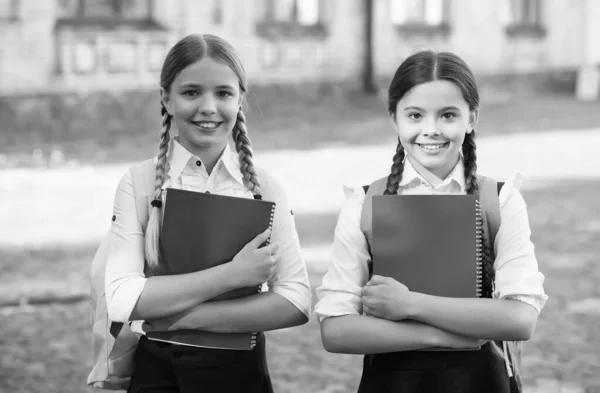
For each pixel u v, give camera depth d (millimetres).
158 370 2650
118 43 20969
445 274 2449
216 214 2498
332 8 24922
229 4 23188
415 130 2535
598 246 9234
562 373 5258
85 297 7348
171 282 2480
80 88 20500
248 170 2693
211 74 2555
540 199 12312
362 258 2613
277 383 5102
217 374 2617
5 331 6309
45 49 20078
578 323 6391
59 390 5055
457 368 2531
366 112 23953
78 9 20828
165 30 21672
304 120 22500
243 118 2727
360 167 15336
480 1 27922
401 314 2422
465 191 2623
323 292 2607
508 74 28641
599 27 29609
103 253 2793
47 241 9750
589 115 24203
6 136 19047
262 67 24031
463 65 2535
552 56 29344
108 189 13336
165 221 2521
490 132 20547
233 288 2465
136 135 20031
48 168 15398
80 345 5992
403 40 26125
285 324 2566
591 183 13695
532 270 2520
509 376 2639
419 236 2463
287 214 2715
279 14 24344
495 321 2408
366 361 2654
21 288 7633
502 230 2566
